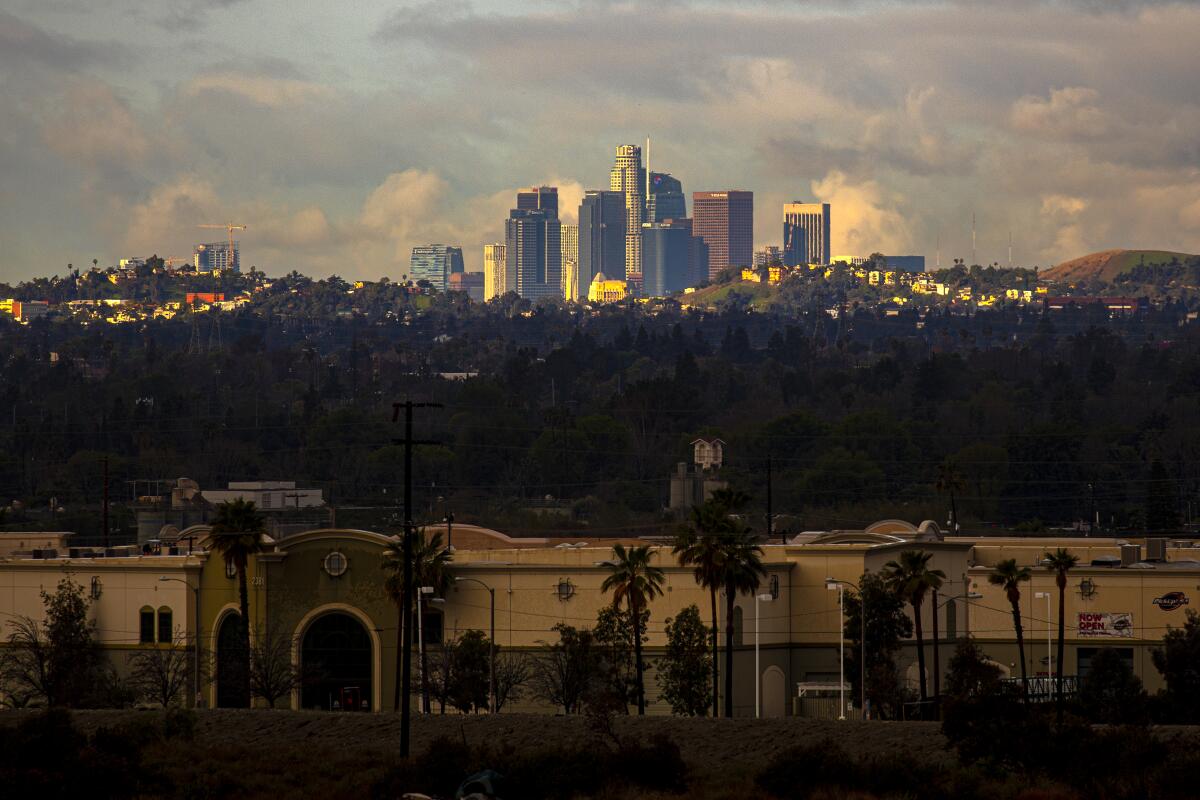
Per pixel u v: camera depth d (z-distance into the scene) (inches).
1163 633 5669.3
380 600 5255.9
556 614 5211.6
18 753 3486.7
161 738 3966.5
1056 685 5019.7
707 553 4776.1
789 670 5418.3
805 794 3368.6
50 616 5364.2
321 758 3796.8
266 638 5236.2
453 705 4990.2
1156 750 3368.6
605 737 3885.3
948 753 3614.7
